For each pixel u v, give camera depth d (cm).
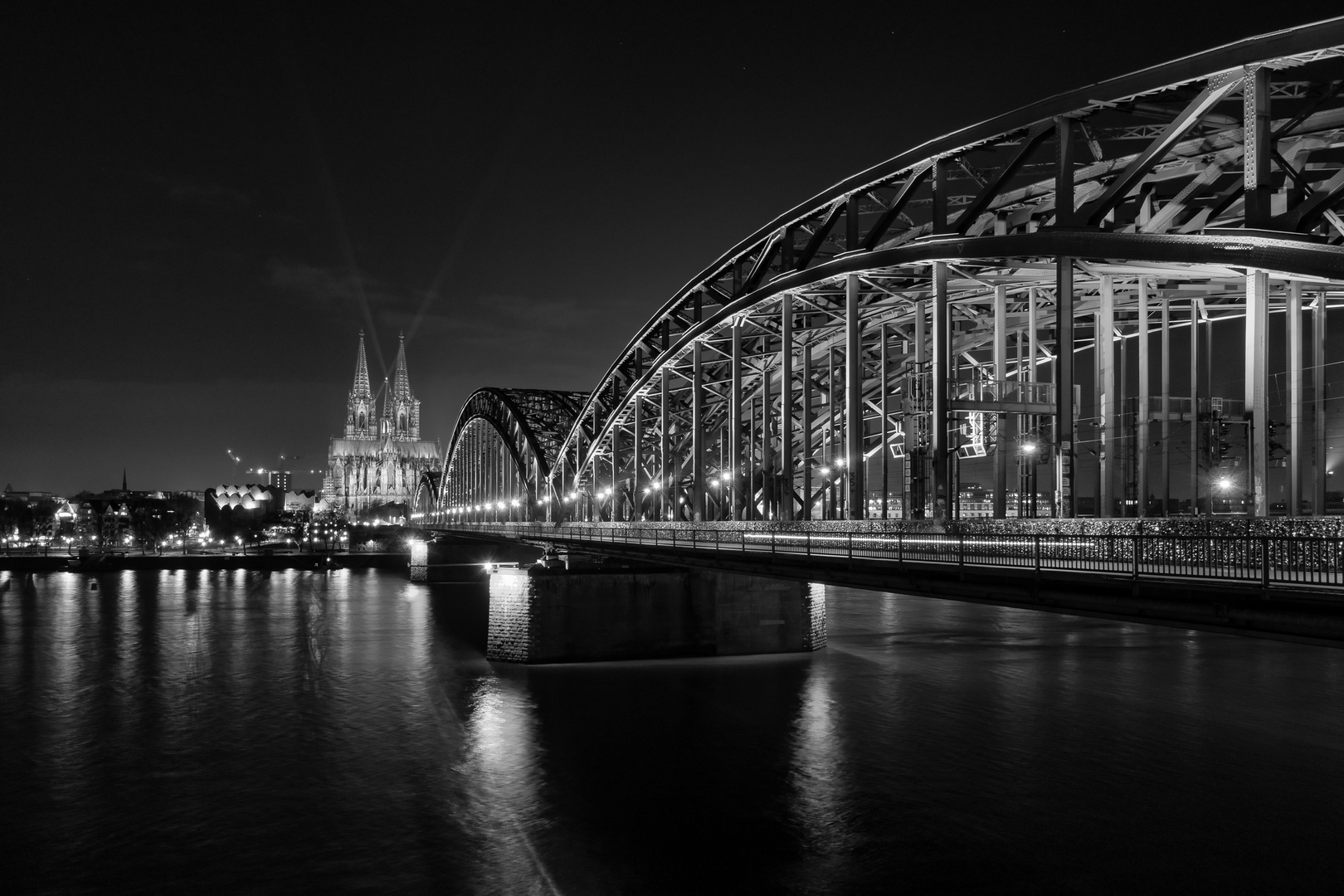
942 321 3812
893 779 3584
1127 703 4759
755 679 5391
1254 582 1909
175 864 2920
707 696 4962
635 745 4088
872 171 4288
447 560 16288
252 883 2784
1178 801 3300
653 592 6016
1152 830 3050
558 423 11650
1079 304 4909
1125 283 4275
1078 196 3769
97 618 9300
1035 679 5378
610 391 8588
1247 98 2630
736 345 5581
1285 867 2762
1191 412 4284
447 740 4225
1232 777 3538
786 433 4894
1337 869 2748
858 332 4369
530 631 5906
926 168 3959
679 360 6681
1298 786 3434
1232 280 3950
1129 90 2995
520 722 4500
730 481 5575
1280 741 4025
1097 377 4250
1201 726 4281
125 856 2980
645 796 3462
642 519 7331
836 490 6775
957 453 4328
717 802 3378
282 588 13412
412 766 3862
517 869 2859
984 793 3412
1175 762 3738
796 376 6938
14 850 3034
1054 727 4288
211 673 6016
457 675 5719
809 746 4031
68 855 2994
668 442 6762
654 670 5641
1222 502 3697
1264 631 1842
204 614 9688
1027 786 3481
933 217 3903
